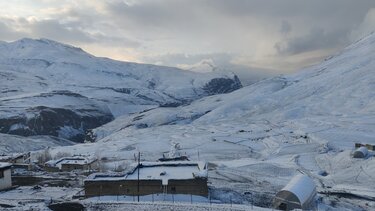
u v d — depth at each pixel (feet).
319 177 339.16
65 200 200.85
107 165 368.89
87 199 208.64
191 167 249.96
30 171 317.22
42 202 197.06
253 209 184.34
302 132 650.43
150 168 249.96
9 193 224.74
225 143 602.85
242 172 352.69
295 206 206.80
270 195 239.71
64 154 501.97
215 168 375.04
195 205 187.62
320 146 514.68
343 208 228.84
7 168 238.07
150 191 216.33
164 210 179.52
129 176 227.40
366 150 409.28
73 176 283.59
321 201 237.66
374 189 287.69
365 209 232.53
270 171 362.94
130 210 179.93
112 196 215.31
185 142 631.15
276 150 517.14
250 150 540.11
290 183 224.33
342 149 486.79
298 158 438.81
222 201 216.13
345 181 318.86
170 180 216.33
